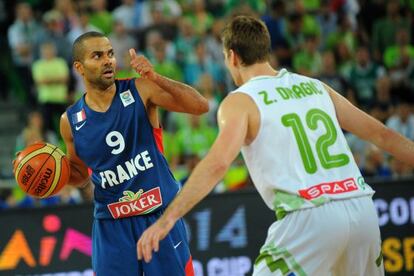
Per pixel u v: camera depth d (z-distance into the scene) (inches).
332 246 314.7
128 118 381.1
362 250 321.1
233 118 315.9
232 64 340.8
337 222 314.2
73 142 398.0
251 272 582.2
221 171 303.1
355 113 340.5
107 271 388.2
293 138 320.8
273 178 319.6
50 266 572.7
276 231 319.9
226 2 1101.7
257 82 330.0
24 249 572.1
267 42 339.9
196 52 961.5
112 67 376.5
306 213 314.3
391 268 590.6
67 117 390.9
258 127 320.2
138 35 1008.2
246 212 584.4
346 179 323.3
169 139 840.9
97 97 382.6
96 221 394.6
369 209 322.0
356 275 322.3
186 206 297.9
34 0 1130.0
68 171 399.2
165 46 960.3
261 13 1095.6
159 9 1019.3
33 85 994.7
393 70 1016.9
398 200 593.9
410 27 1081.4
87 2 1101.7
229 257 581.6
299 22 1040.2
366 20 1112.2
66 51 971.9
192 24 1034.7
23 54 998.4
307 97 331.6
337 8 1120.8
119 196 386.0
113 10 1139.9
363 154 819.4
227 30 340.2
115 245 387.9
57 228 575.5
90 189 430.3
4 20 1114.7
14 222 573.0
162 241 387.9
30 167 391.2
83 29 1005.2
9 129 1026.1
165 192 386.3
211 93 894.4
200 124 843.4
